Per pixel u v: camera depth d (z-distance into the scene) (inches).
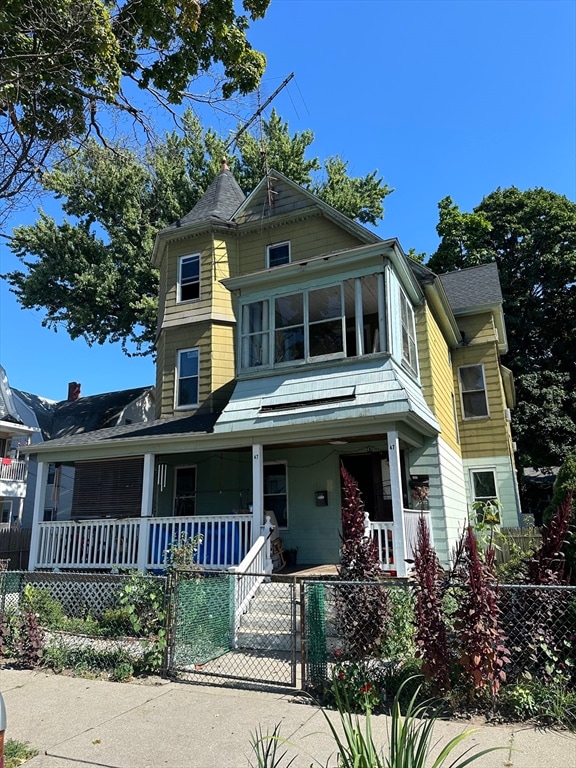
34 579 367.2
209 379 561.0
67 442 503.2
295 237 582.9
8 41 261.0
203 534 414.0
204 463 549.6
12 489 1016.9
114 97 299.3
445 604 201.2
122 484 514.3
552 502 257.1
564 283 1059.9
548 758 150.0
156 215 945.5
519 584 205.0
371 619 221.5
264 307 461.7
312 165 986.7
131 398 1096.2
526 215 1110.4
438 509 435.2
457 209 1147.3
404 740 97.3
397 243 410.9
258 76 334.3
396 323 418.6
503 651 185.6
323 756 155.4
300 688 218.2
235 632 291.6
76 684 237.3
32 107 298.0
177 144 504.1
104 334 955.3
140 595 266.5
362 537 243.4
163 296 633.6
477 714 181.6
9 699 218.2
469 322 621.9
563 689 184.4
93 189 858.8
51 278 914.7
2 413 1002.7
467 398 601.9
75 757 160.6
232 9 310.3
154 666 247.6
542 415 933.8
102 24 266.5
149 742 170.4
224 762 154.2
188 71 322.3
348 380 402.3
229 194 663.8
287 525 487.8
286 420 406.0
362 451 475.2
